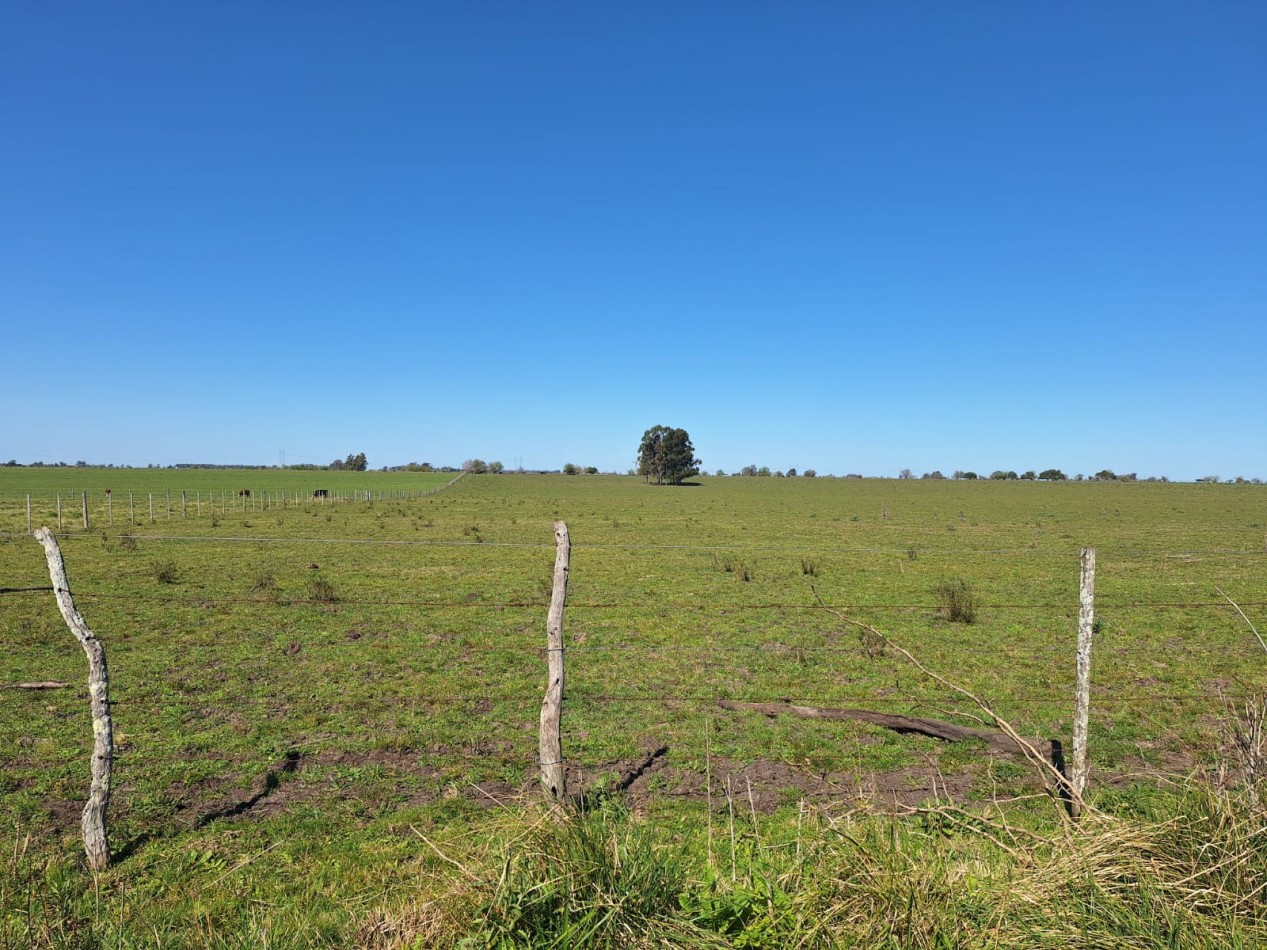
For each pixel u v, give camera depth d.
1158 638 13.58
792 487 116.38
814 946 3.82
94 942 4.15
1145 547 30.28
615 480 144.00
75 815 6.39
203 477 118.50
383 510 54.81
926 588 19.20
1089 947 3.73
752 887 4.26
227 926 4.50
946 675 11.10
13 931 4.25
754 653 12.37
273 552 25.80
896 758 7.79
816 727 8.70
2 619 14.15
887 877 3.99
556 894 4.02
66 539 28.50
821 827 4.75
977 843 4.64
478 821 6.30
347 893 4.97
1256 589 19.22
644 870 4.14
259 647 12.41
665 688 10.38
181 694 9.89
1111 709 9.57
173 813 6.46
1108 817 4.49
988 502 72.50
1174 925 3.71
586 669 11.32
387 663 11.51
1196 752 8.05
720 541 32.50
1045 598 17.91
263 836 6.04
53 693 9.73
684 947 3.82
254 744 8.14
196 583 18.89
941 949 3.71
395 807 6.67
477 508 59.47
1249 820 4.22
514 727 8.78
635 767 7.60
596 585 19.42
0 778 7.09
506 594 18.08
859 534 36.78
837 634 13.80
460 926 4.02
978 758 7.77
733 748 8.08
